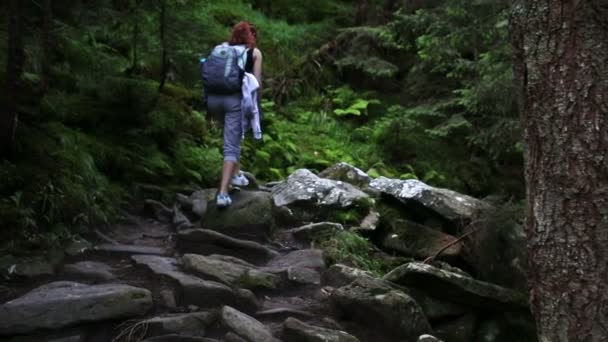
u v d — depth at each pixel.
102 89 7.22
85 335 3.92
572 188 2.88
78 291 4.13
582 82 2.87
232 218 5.58
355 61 11.72
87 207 5.57
